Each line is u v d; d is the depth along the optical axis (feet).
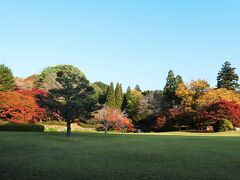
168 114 215.10
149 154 56.34
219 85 253.85
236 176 38.70
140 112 246.47
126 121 217.97
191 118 203.41
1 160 47.44
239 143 77.46
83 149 62.64
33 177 35.94
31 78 291.58
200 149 64.23
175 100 242.99
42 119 185.57
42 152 57.26
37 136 88.58
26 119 162.30
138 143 76.02
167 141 81.87
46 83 241.55
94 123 221.87
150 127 234.79
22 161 46.80
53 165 43.86
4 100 157.58
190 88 222.89
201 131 184.34
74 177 36.47
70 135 99.19
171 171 40.98
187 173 39.83
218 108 180.45
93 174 38.29
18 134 94.84
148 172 40.16
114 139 87.40
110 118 205.87
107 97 266.36
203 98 209.87
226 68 253.03
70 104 96.78
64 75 103.65
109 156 53.52
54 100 102.17
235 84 250.78
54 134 102.22
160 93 268.00
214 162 48.42
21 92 193.67
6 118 160.56
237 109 180.45
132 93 277.64
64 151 59.11
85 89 105.29
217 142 79.71
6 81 206.80
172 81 250.37
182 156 54.24
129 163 46.70
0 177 35.50
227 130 175.94
